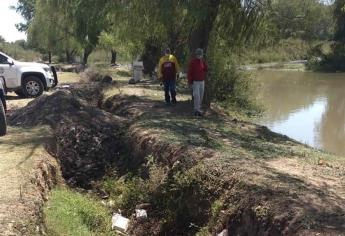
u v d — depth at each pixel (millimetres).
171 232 8312
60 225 7172
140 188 9555
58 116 13219
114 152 12156
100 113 14031
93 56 64250
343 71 57000
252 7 15273
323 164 9492
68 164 11375
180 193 8602
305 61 66750
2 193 7195
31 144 10469
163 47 23625
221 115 15383
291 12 16516
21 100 20031
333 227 5988
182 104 16250
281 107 26297
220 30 16047
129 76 32375
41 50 64188
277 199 6906
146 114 14336
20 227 6199
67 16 18141
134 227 8688
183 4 14055
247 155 9484
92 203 9203
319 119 22438
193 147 9680
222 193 7883
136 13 15461
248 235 6812
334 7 40281
